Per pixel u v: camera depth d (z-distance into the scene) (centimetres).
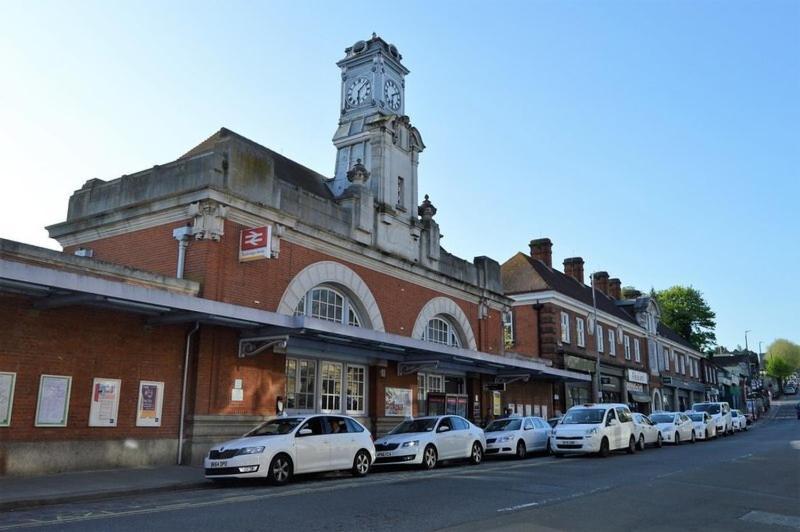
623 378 4609
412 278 2481
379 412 2205
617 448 2173
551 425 2570
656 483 1330
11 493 1061
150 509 955
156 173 1847
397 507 980
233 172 1753
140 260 1805
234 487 1253
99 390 1434
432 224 2653
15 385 1296
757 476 1474
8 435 1274
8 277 1120
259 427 1405
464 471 1591
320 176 2594
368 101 2606
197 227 1689
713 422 3409
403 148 2578
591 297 4525
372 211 2294
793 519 937
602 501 1073
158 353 1563
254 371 1758
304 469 1333
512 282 3894
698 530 849
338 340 1884
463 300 2834
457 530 805
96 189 2002
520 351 3719
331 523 841
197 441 1580
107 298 1320
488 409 2862
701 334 7600
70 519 870
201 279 1653
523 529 819
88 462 1394
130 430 1483
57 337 1377
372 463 1543
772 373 13312
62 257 1398
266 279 1820
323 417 1434
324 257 2048
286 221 1881
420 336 2484
